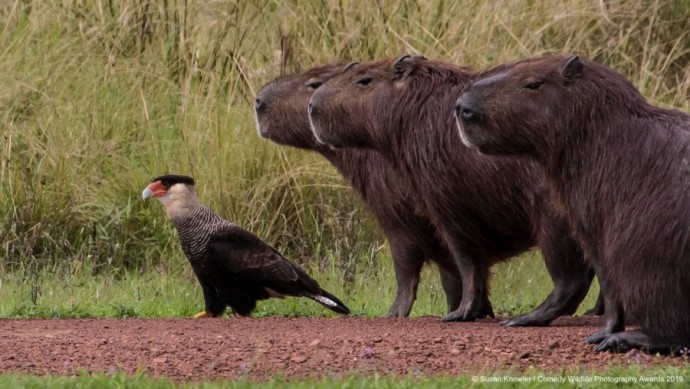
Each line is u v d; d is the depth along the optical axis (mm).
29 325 30281
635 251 24078
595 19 49438
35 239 40531
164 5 47656
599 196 24781
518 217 29734
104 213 41406
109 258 39906
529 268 38844
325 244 41188
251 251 33281
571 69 24859
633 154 24406
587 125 24859
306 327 29172
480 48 44312
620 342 24797
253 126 42844
